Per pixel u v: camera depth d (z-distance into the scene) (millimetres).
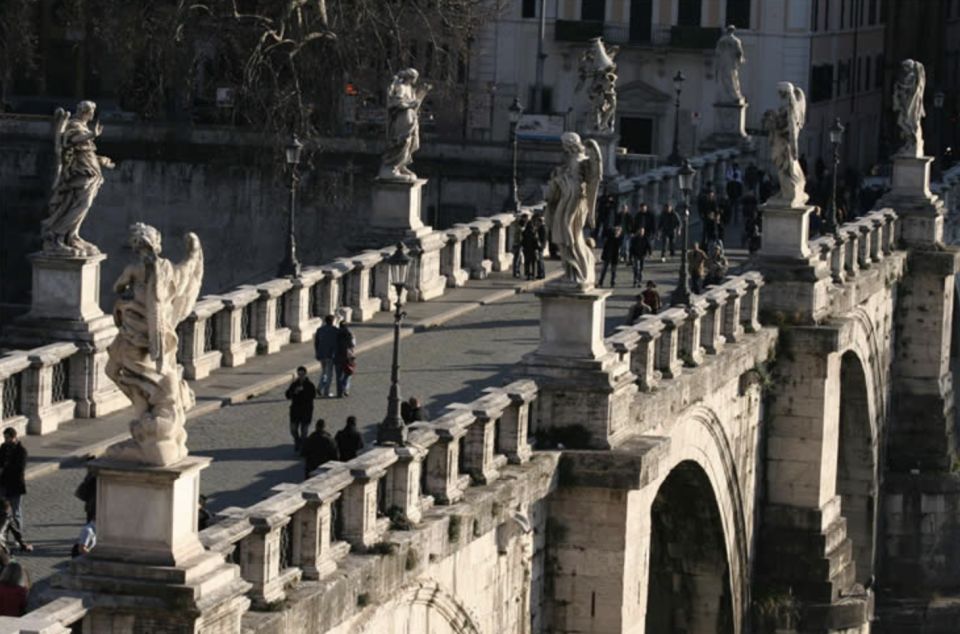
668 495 135125
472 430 100688
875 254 176750
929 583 186750
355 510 89250
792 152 146250
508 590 103312
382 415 114438
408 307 147500
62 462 102812
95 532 79375
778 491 147250
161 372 74375
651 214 182500
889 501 186000
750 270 146375
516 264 162250
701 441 130000
